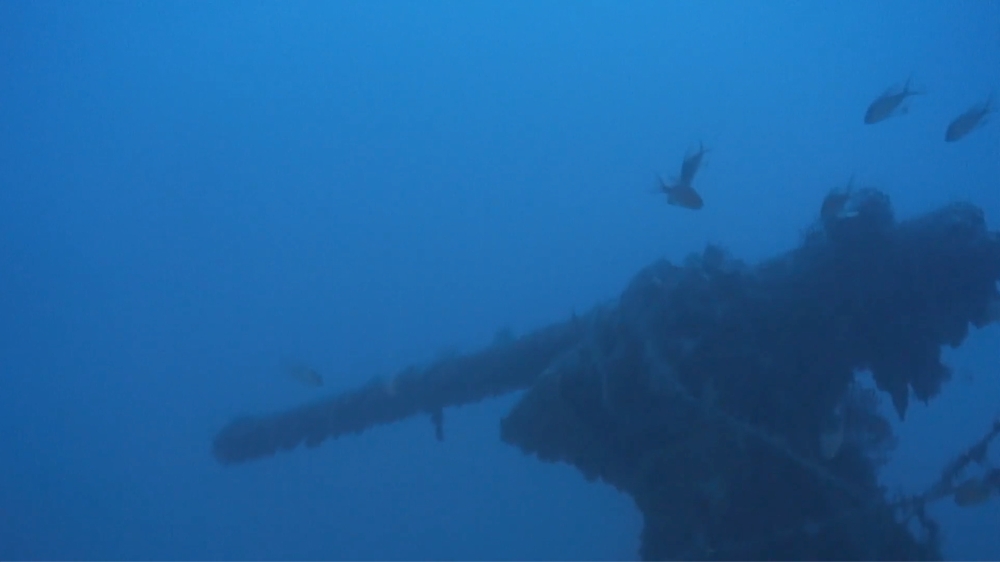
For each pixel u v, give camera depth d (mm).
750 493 3861
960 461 4164
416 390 5980
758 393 3961
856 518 3807
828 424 3949
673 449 4043
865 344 4254
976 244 4227
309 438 6785
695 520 3934
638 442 4184
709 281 4242
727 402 3943
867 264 4141
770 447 3885
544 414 4465
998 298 4332
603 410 4277
